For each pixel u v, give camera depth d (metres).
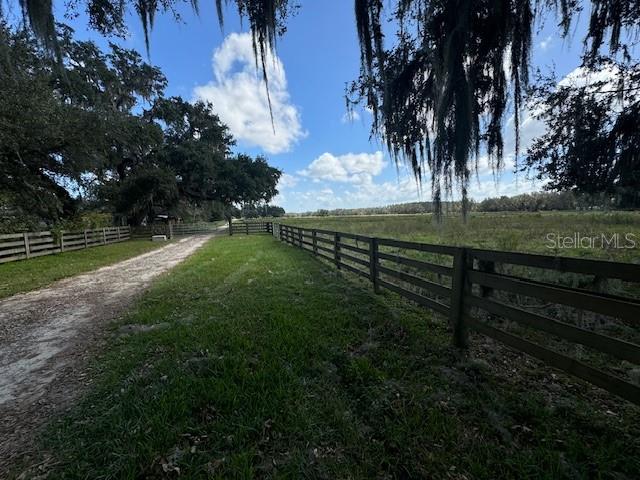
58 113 11.20
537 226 11.05
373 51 3.30
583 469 1.56
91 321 4.21
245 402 2.12
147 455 1.69
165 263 9.41
